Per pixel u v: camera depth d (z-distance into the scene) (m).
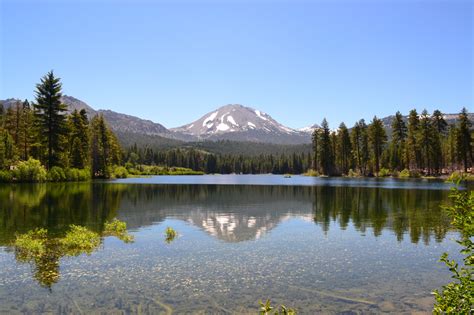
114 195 47.44
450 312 6.14
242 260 15.93
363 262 15.70
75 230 21.52
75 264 15.08
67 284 12.56
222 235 21.84
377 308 10.65
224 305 10.78
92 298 11.25
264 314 6.95
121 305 10.72
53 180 68.12
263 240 20.41
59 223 25.45
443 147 108.19
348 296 11.59
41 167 65.44
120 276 13.47
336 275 13.80
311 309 10.55
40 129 70.81
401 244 19.33
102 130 98.06
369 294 11.78
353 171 118.50
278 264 15.32
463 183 67.94
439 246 18.81
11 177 61.12
